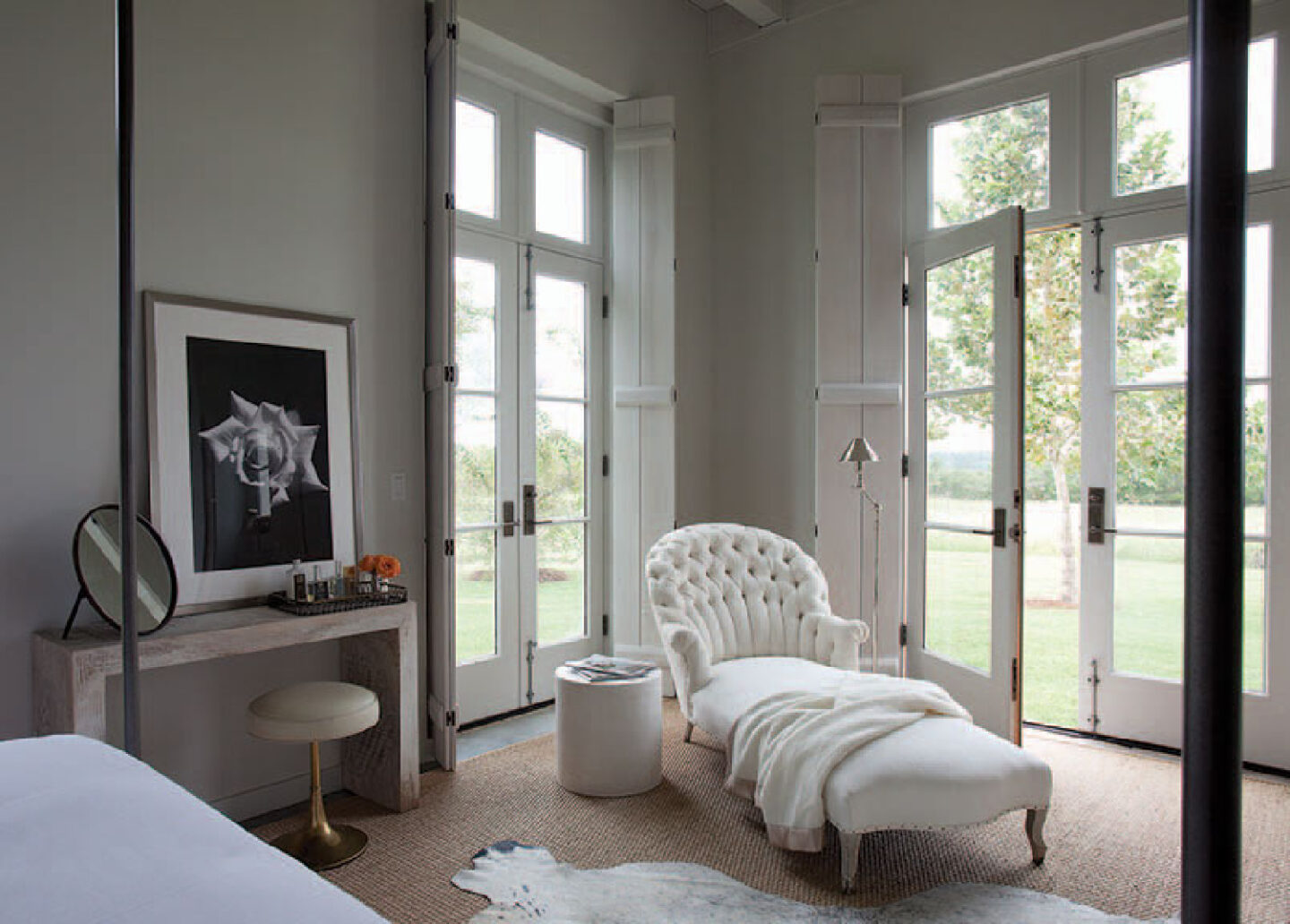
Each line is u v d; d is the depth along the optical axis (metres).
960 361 3.78
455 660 3.59
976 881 2.40
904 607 4.12
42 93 2.40
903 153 4.19
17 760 1.33
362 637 3.02
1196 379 0.41
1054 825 2.79
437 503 3.32
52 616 2.40
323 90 3.10
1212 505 0.40
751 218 4.66
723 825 2.78
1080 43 3.61
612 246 4.45
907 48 4.11
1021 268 3.44
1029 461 8.09
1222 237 0.40
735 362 4.72
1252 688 3.29
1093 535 3.67
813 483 4.41
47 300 2.41
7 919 0.85
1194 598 0.41
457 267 3.79
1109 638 3.64
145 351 2.60
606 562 4.49
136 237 2.61
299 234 3.02
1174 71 3.47
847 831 2.29
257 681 2.90
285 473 2.93
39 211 2.39
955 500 3.80
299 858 2.50
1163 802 2.97
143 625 2.36
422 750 3.45
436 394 3.31
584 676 3.10
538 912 2.21
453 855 2.56
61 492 2.43
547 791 3.06
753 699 2.89
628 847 2.61
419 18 3.43
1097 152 3.64
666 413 4.36
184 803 1.21
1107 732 3.63
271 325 2.91
